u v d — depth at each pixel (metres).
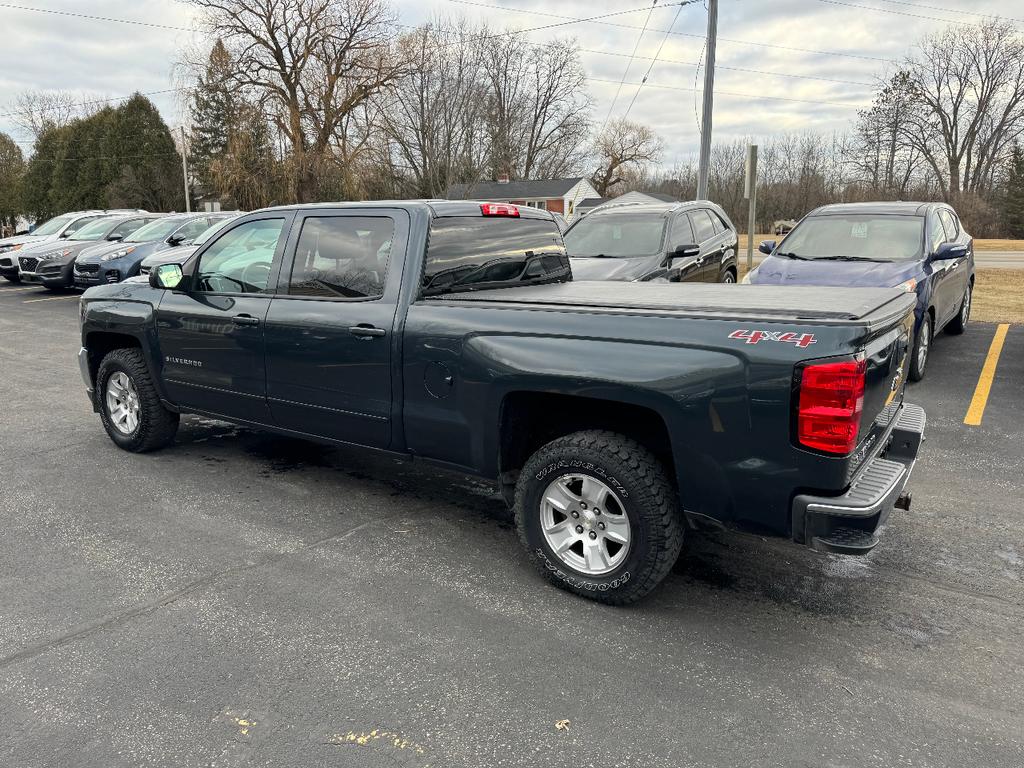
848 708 2.56
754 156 10.41
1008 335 9.80
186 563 3.64
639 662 2.84
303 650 2.89
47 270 15.59
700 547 3.89
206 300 4.64
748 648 2.94
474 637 3.00
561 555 3.36
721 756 2.32
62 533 3.98
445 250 3.85
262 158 35.50
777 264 7.67
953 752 2.34
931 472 4.96
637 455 3.09
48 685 2.65
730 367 2.79
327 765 2.27
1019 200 57.50
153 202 54.88
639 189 74.56
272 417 4.45
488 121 62.22
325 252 4.09
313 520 4.20
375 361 3.80
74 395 7.27
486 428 3.46
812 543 2.75
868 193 61.69
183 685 2.66
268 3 35.06
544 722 2.48
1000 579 3.52
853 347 2.62
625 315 3.08
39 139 61.00
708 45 17.62
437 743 2.38
